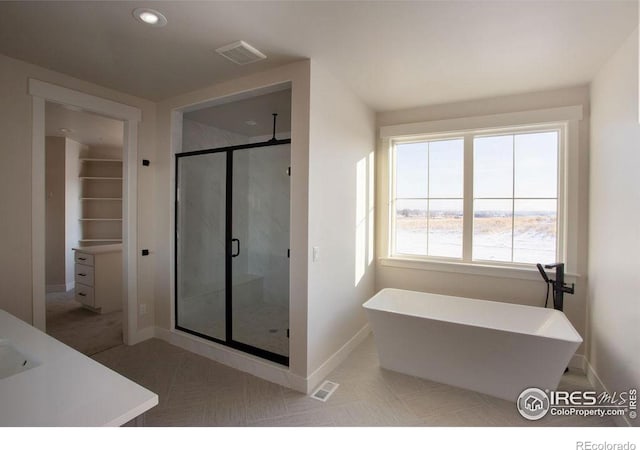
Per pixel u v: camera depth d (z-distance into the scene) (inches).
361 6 66.4
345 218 112.4
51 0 65.2
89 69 97.7
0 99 88.7
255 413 81.6
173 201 124.3
